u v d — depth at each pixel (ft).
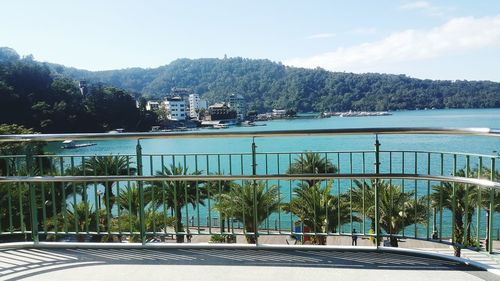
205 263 12.37
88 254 13.46
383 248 12.85
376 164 12.88
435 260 12.12
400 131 12.01
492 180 12.25
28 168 15.10
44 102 340.18
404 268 11.57
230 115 602.85
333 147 188.24
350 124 446.19
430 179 12.27
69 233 15.83
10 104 318.45
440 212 14.16
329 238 63.10
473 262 11.56
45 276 11.60
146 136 13.19
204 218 61.31
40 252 13.74
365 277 11.03
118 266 12.31
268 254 13.00
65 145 285.02
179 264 12.35
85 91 483.10
